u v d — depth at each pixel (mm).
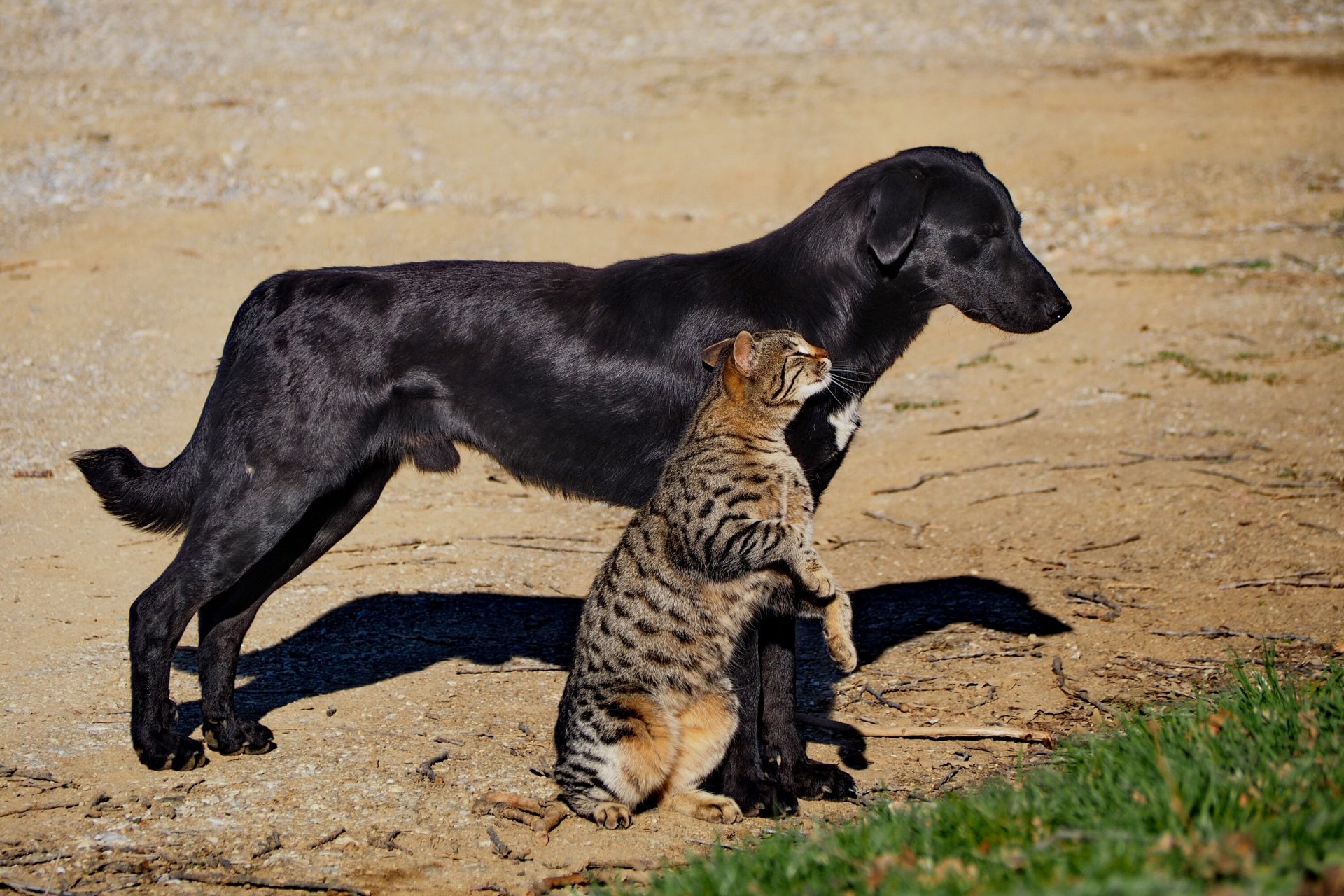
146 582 11562
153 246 22156
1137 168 25484
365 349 8453
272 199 24906
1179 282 19922
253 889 6895
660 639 7641
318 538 9094
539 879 6965
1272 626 10164
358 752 8609
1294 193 23844
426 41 35656
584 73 32781
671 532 7723
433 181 25875
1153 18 35844
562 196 24891
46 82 31641
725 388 7793
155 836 7445
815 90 30547
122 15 37000
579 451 8672
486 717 9211
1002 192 8547
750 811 7859
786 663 8148
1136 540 12078
